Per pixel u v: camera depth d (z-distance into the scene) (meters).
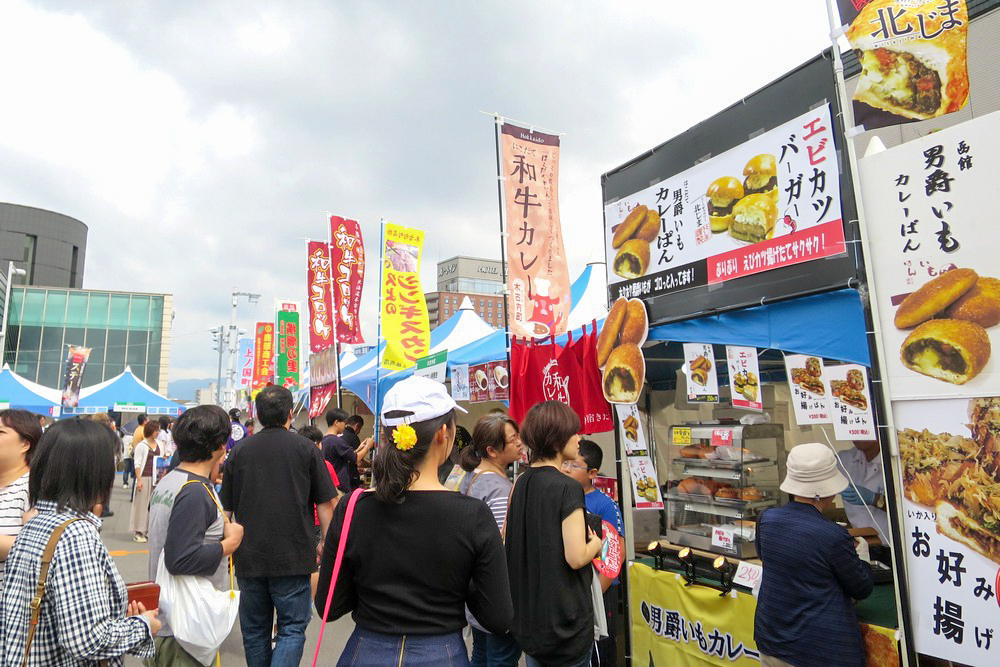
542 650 2.52
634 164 4.13
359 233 9.63
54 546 1.85
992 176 2.31
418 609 1.75
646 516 4.41
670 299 3.77
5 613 1.83
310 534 3.62
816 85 2.96
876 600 2.96
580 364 4.57
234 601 2.85
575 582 2.57
